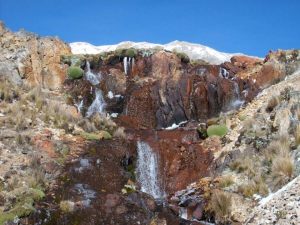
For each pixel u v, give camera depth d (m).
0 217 11.01
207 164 16.16
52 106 18.09
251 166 14.43
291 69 21.55
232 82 21.47
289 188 12.16
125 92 21.03
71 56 22.34
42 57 21.52
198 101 20.75
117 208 12.69
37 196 12.19
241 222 12.26
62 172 13.88
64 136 16.17
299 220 10.43
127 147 16.55
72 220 11.84
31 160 13.73
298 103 15.98
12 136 14.82
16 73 20.05
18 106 16.91
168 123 20.31
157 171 16.19
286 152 14.08
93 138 16.58
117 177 14.59
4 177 12.68
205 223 12.98
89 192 13.23
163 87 20.97
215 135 17.50
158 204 13.72
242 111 19.25
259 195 13.08
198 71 21.94
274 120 16.14
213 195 13.61
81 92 20.69
